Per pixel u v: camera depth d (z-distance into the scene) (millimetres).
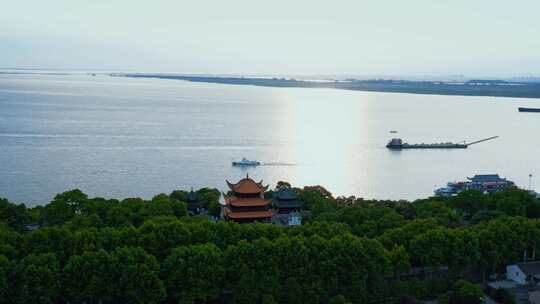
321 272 132750
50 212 169500
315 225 156875
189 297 126438
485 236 154750
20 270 120125
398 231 155750
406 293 138125
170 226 144875
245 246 133750
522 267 156500
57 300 124688
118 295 123812
